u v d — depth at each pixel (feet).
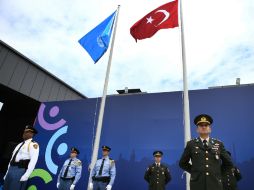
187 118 18.16
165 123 29.60
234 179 17.57
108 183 22.50
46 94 46.11
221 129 26.53
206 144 11.10
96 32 25.55
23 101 46.14
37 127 37.55
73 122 35.40
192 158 11.10
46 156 34.96
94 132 33.40
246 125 25.81
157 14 22.93
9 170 15.08
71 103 36.94
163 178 22.56
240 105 26.78
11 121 51.80
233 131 26.04
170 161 27.58
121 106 32.83
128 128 31.22
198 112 28.17
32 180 34.12
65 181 24.57
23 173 14.99
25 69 42.70
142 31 22.91
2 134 50.60
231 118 26.63
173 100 30.37
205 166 10.42
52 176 33.32
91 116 34.58
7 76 39.47
